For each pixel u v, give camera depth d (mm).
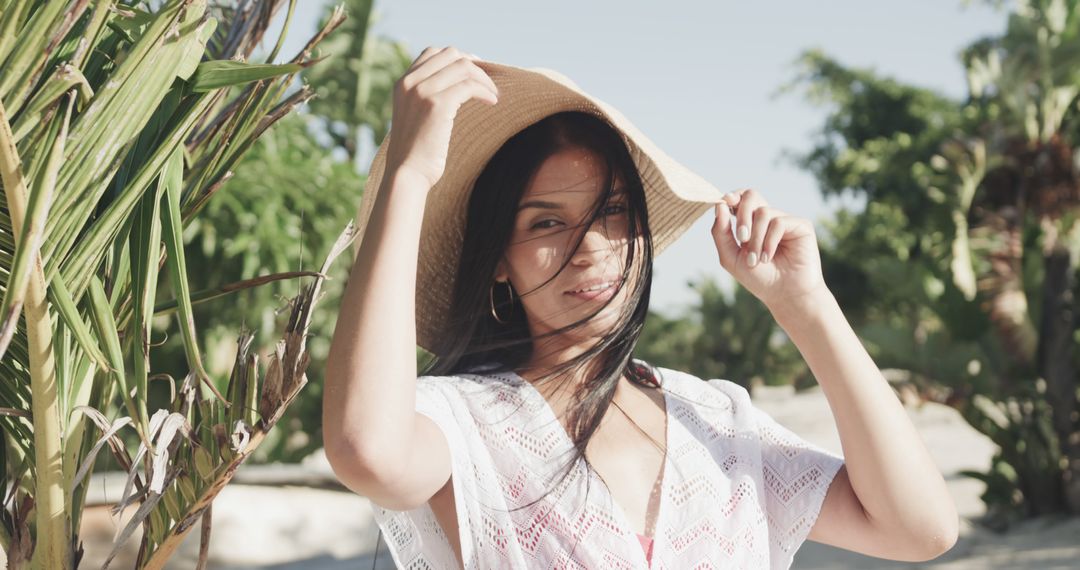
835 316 1542
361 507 7543
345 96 14328
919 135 24000
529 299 1534
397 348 1236
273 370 1357
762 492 1561
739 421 1617
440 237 1706
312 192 8648
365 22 14172
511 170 1545
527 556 1373
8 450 1539
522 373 1553
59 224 1290
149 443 1297
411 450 1266
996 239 9344
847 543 1608
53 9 1213
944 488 1536
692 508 1472
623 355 1517
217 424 1355
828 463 1604
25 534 1409
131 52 1285
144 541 1460
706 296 26141
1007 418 9484
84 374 1472
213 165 1575
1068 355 9141
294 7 1541
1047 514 9047
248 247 8102
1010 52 9453
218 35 1692
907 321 11758
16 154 1229
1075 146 9539
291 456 9875
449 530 1419
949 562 7520
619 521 1396
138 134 1402
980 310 9211
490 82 1383
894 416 1517
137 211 1432
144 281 1371
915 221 24609
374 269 1255
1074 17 9320
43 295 1298
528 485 1402
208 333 8414
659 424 1573
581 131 1541
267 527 7023
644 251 1549
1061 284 9258
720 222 1585
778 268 1553
